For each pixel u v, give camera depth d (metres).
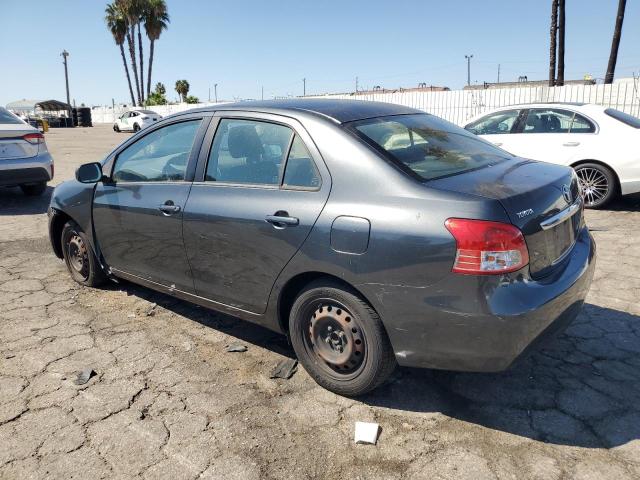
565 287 2.77
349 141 2.98
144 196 3.93
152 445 2.69
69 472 2.51
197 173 3.64
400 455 2.60
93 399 3.10
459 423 2.85
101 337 3.90
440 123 3.73
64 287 4.92
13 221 7.74
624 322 3.96
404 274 2.64
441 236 2.54
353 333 2.93
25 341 3.83
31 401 3.08
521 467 2.50
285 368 3.41
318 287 2.99
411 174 2.80
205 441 2.72
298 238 2.97
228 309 3.55
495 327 2.51
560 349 3.60
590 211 7.72
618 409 2.94
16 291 4.82
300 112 3.25
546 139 7.94
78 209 4.56
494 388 3.17
